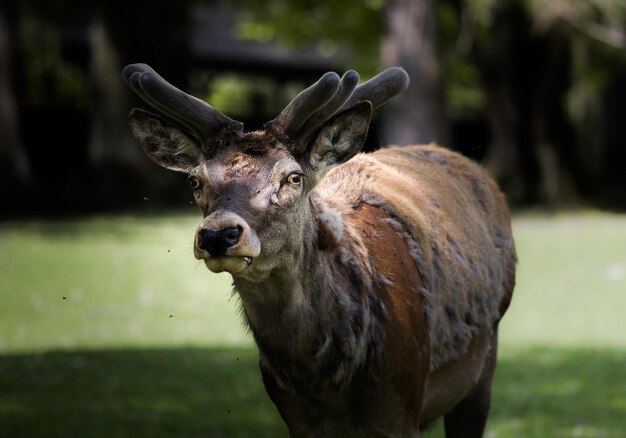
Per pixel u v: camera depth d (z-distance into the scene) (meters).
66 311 16.72
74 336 14.75
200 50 43.59
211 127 5.90
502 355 14.05
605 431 10.16
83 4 33.53
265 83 51.84
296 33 41.34
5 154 31.62
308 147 5.86
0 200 31.33
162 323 15.98
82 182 33.38
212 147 5.83
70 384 11.66
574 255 23.95
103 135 33.66
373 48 41.88
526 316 17.22
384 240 6.38
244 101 51.75
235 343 14.55
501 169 37.00
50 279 19.64
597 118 42.84
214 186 5.54
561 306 18.08
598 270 21.84
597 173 42.53
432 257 6.69
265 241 5.45
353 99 6.43
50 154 39.81
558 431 10.13
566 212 35.56
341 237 6.06
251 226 5.38
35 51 43.12
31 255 22.48
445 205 7.19
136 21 33.41
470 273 7.08
